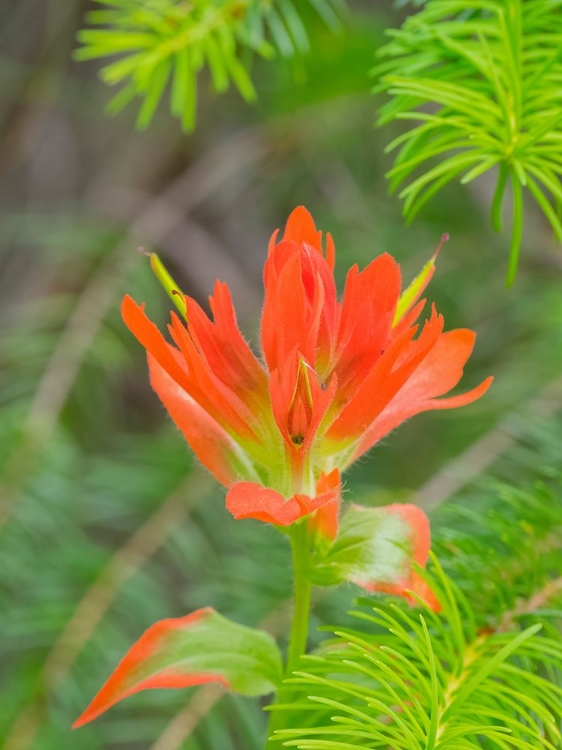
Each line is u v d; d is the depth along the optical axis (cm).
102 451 76
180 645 44
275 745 44
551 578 47
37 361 67
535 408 56
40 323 70
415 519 44
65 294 75
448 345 44
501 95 46
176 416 44
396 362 44
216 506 58
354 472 71
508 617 45
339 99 75
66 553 56
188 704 51
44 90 85
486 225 77
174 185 83
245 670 44
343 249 76
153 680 44
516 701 44
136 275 73
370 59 68
